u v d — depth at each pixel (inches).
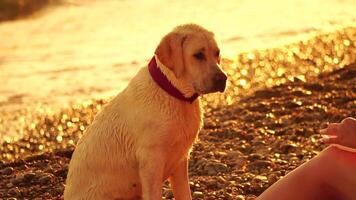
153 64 273.7
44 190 359.3
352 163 225.6
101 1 1386.6
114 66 813.2
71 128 552.4
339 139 228.5
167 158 274.5
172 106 268.7
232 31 964.6
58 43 1003.3
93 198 278.4
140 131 269.9
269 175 346.6
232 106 531.8
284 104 504.4
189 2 1317.7
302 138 414.9
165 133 268.2
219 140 428.1
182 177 288.2
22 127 565.9
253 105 510.9
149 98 270.2
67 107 623.5
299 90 547.5
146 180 269.4
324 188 232.5
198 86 268.5
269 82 632.4
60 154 434.3
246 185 336.5
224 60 737.6
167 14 1198.3
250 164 369.1
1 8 1247.5
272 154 386.3
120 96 282.0
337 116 454.0
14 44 1011.9
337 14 1034.1
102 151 277.4
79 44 984.3
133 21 1152.8
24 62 877.2
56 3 1339.8
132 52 896.9
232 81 642.8
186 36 271.3
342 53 727.1
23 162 419.8
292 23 986.1
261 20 1045.8
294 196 235.1
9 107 643.5
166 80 268.5
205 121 477.4
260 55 752.3
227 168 368.2
